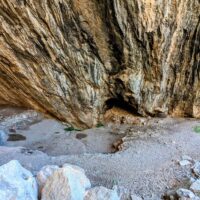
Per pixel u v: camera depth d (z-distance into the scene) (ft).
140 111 23.50
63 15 17.37
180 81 21.35
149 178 13.51
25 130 22.77
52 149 20.59
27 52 19.06
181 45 19.34
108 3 16.87
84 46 19.47
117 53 20.13
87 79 21.43
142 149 17.71
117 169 14.64
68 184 9.54
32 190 9.68
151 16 17.30
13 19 17.13
